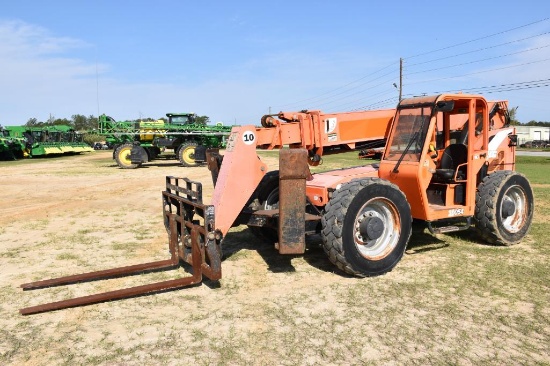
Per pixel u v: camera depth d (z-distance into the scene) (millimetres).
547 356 3424
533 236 6906
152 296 4645
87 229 7891
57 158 31078
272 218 5500
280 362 3346
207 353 3486
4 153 28984
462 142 6285
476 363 3318
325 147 6215
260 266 5613
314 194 5805
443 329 3850
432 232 5715
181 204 5289
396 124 5938
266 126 5730
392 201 5223
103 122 23875
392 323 3963
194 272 4812
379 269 5141
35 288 4914
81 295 4719
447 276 5121
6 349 3580
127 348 3574
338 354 3453
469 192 6035
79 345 3633
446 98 5684
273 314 4168
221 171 5434
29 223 8453
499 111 7160
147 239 7141
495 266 5457
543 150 47344
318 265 5625
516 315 4109
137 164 21859
